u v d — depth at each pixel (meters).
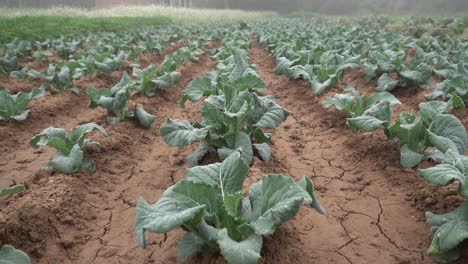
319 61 9.25
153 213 2.53
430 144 4.13
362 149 5.15
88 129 4.61
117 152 5.28
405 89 7.80
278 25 29.30
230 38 16.69
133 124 6.22
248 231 2.76
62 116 7.18
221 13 47.19
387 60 8.04
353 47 11.41
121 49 11.96
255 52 16.11
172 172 4.93
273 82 10.10
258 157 4.85
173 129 4.16
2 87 7.75
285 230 3.54
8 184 4.79
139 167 5.10
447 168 3.02
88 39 16.05
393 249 3.36
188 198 2.77
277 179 2.76
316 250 3.37
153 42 15.30
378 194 4.22
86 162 4.66
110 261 3.35
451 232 2.81
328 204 4.12
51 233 3.59
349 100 5.61
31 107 7.03
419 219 3.68
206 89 5.45
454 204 3.65
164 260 3.27
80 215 3.91
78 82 8.96
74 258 3.40
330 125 6.36
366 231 3.63
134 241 3.61
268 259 3.12
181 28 25.33
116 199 4.34
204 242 2.96
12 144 5.89
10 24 17.39
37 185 4.29
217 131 4.41
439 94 6.25
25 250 3.34
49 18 22.03
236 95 4.31
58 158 4.39
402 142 4.57
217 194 2.95
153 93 7.86
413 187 4.12
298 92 8.58
